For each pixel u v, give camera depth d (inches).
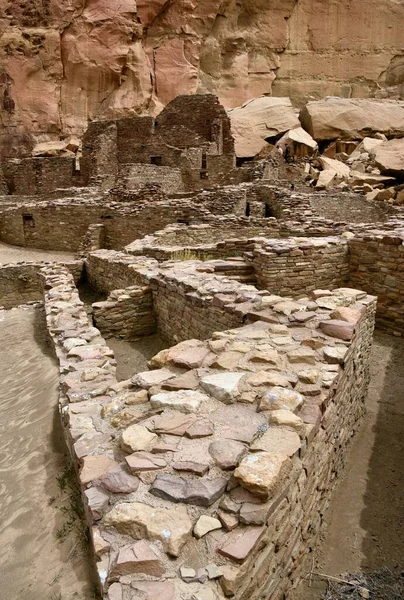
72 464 148.1
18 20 1219.9
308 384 139.9
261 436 113.0
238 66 1549.0
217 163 904.9
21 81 1234.0
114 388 151.2
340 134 1131.3
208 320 254.1
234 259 379.6
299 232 498.0
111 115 1302.9
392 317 335.6
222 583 78.2
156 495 96.3
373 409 226.2
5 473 158.2
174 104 1013.8
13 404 217.5
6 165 1034.7
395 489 168.9
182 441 112.1
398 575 132.2
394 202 767.7
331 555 140.9
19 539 123.6
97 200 723.4
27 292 510.6
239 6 1530.5
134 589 77.2
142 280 343.3
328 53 1680.6
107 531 90.4
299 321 193.5
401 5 1690.5
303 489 118.3
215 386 134.5
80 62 1262.3
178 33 1413.6
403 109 1187.9
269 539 94.5
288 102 1232.8
